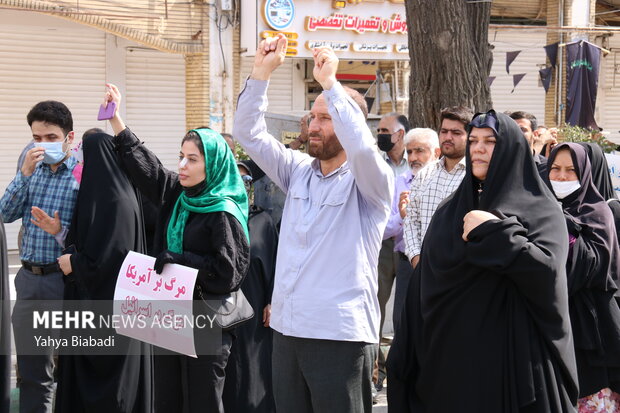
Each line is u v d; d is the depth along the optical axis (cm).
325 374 337
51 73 1310
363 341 338
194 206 405
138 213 452
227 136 605
